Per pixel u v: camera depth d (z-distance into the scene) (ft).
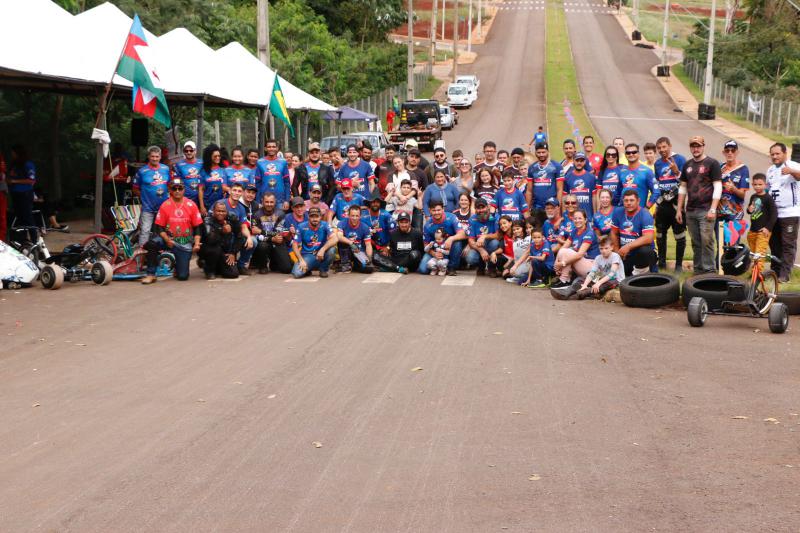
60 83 60.75
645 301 40.29
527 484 19.38
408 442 22.15
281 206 53.57
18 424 23.57
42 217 64.23
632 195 44.11
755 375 28.66
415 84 249.96
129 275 47.85
